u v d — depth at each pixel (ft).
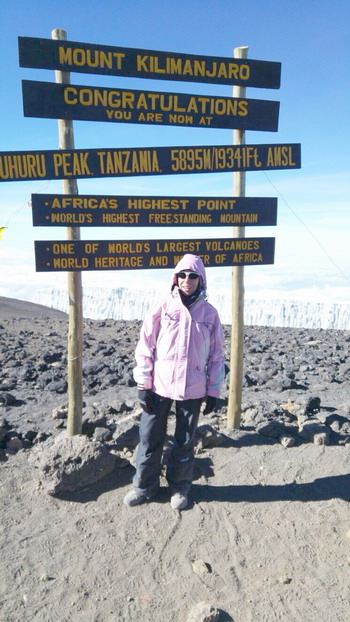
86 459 15.19
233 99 16.99
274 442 17.97
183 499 14.33
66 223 15.99
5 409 22.24
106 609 11.40
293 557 12.79
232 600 11.60
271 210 17.94
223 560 12.73
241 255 17.93
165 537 13.43
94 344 39.91
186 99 16.55
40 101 15.21
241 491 15.14
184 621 11.08
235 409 18.88
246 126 17.25
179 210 16.98
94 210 16.20
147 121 16.30
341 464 16.46
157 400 13.88
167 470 14.66
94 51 15.51
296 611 11.29
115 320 59.21
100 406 22.09
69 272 16.47
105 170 16.10
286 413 20.53
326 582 12.05
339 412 22.25
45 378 26.91
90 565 12.60
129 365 29.96
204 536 13.44
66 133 15.66
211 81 16.76
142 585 12.03
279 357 35.32
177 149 16.70
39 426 19.93
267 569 12.45
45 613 11.28
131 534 13.56
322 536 13.43
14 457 17.21
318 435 17.85
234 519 14.05
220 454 17.07
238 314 18.33
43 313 70.03
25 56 14.89
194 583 12.04
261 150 17.43
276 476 15.83
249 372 30.58
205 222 17.28
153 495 14.73
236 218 17.58
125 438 17.57
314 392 26.66
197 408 13.97
